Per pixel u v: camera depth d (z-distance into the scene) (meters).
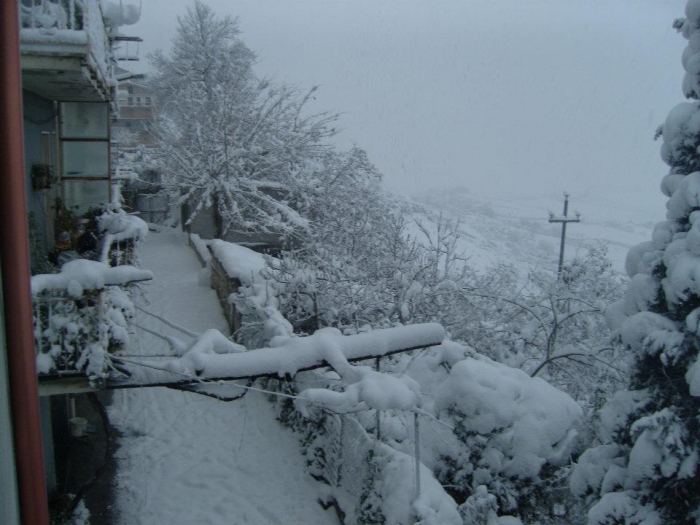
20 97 1.75
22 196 1.76
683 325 6.27
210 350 6.56
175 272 20.44
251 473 8.67
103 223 8.70
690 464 5.82
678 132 6.63
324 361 6.79
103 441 9.38
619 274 14.92
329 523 7.71
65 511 7.13
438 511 6.23
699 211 6.16
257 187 25.05
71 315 5.68
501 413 7.36
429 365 8.73
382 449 7.24
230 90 25.33
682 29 6.80
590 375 11.55
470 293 12.52
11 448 1.75
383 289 11.73
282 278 12.23
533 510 7.38
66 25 7.11
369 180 23.00
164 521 7.49
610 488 6.50
